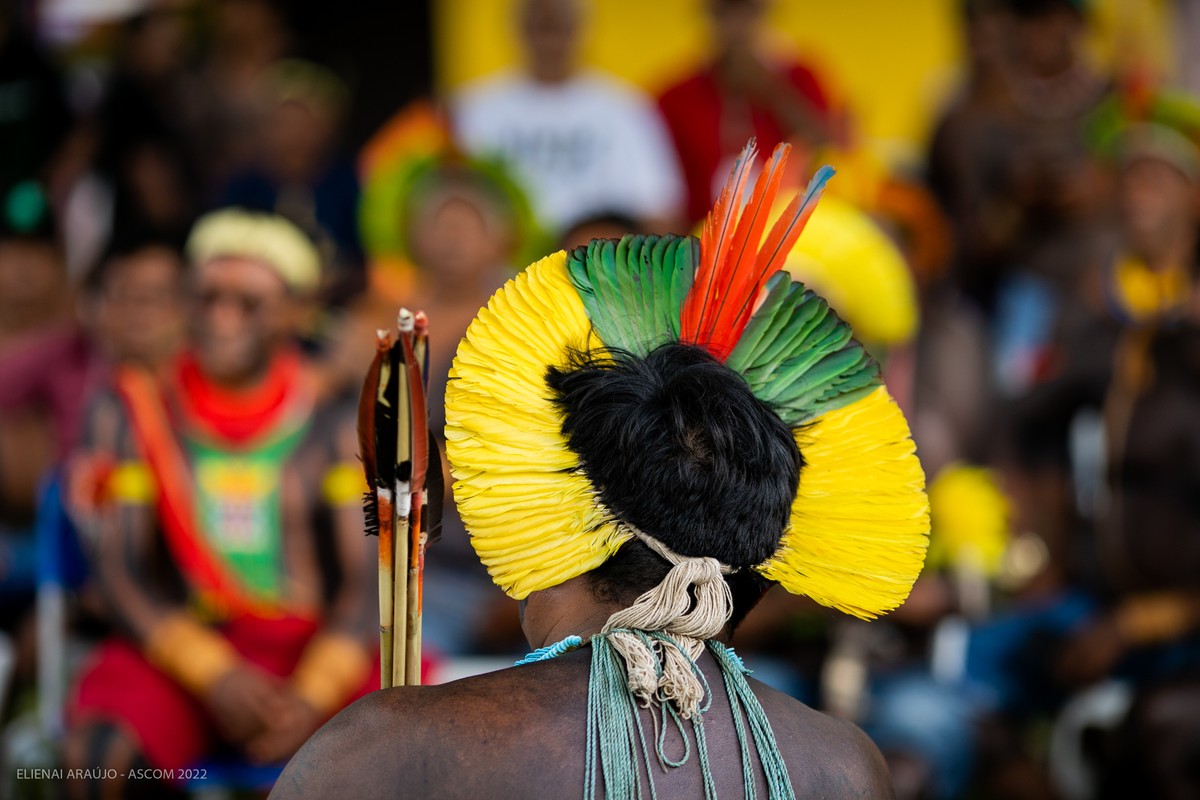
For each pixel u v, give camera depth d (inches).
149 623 494.9
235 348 515.2
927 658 558.6
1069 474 640.4
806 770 199.6
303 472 519.8
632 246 223.6
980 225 796.6
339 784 188.9
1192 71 892.6
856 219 580.7
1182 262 661.3
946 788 536.4
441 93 899.4
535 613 208.7
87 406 529.3
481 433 205.6
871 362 224.2
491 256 675.4
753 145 227.1
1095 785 560.1
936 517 568.4
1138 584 593.0
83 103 888.9
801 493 216.5
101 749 465.4
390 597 206.7
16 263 651.5
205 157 821.9
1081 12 816.9
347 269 739.4
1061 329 661.3
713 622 198.2
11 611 610.9
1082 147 808.3
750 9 800.9
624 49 898.7
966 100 834.8
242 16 851.4
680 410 202.4
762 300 225.6
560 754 189.6
